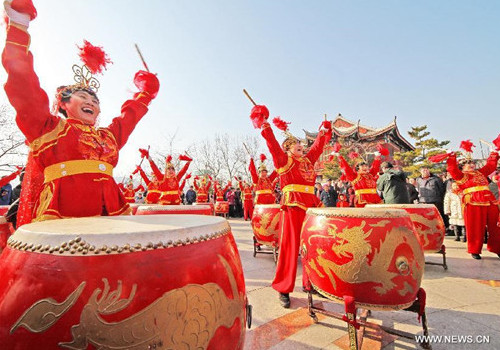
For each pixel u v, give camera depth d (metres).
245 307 0.89
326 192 8.84
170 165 6.52
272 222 3.87
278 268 2.42
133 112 1.96
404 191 4.81
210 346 0.69
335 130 25.45
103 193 1.53
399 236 1.49
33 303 0.59
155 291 0.63
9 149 12.47
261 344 1.71
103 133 1.69
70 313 0.57
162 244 0.69
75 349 0.56
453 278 3.00
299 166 2.57
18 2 1.23
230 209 14.27
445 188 6.19
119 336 0.58
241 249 5.01
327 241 1.59
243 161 28.56
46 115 1.38
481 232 3.88
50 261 0.62
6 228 1.73
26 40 1.28
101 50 1.80
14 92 1.26
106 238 0.65
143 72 2.09
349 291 1.51
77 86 1.69
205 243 0.78
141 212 3.08
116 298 0.59
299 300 2.47
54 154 1.40
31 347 0.56
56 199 1.36
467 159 4.24
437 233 3.26
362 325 1.71
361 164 4.82
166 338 0.62
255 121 2.48
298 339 1.77
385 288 1.44
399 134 27.06
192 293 0.68
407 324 1.94
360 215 1.57
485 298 2.41
